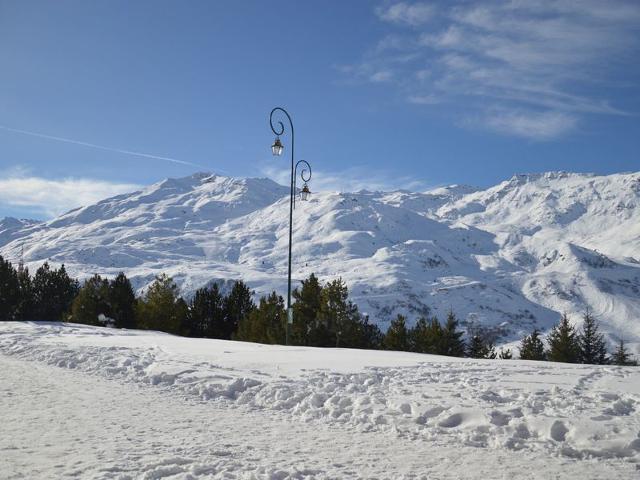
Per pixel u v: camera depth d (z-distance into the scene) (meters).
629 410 8.68
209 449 6.76
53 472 5.64
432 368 14.36
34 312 52.16
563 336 48.03
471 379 12.15
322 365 14.38
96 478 5.43
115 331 35.06
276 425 8.48
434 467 6.26
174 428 8.02
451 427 8.11
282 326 36.50
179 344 21.12
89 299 46.34
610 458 6.70
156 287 46.72
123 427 7.97
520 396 9.88
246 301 47.50
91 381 12.77
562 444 7.07
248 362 14.76
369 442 7.43
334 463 6.33
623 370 14.56
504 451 7.01
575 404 9.06
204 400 10.62
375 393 10.30
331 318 35.62
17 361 17.02
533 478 5.90
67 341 22.31
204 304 47.41
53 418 8.51
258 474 5.60
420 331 44.59
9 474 5.55
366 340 38.00
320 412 9.26
